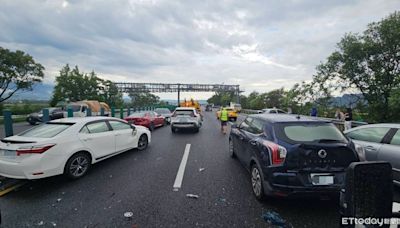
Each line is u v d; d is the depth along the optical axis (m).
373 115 15.30
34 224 3.16
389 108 14.20
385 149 4.39
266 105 46.84
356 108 16.62
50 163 4.48
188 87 51.84
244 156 5.11
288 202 3.87
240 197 4.08
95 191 4.32
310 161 3.40
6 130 6.52
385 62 14.86
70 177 4.89
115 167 5.93
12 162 4.34
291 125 3.94
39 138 4.65
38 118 19.77
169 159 6.80
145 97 60.44
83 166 5.27
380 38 14.66
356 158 3.47
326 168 3.40
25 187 4.52
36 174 4.30
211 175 5.29
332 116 17.55
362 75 15.58
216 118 27.05
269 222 3.23
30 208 3.62
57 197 4.04
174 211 3.54
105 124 6.31
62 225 3.13
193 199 3.98
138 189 4.43
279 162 3.49
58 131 5.01
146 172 5.51
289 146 3.51
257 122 4.85
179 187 4.54
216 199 3.99
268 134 3.99
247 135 5.02
